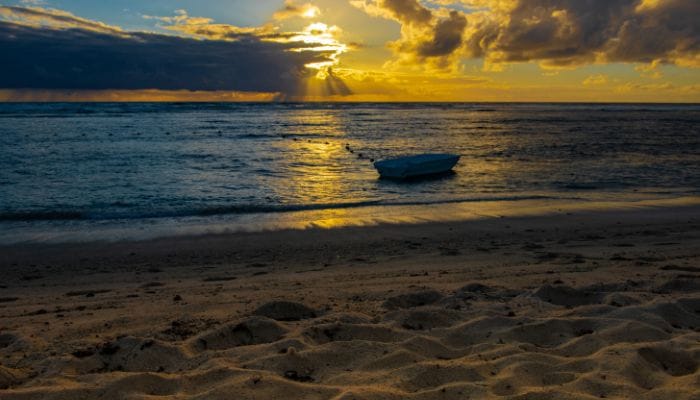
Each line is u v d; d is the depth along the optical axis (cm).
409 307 532
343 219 1370
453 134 5075
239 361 370
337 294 600
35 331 466
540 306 505
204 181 2084
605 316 465
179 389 322
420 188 1992
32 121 5966
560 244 1015
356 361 368
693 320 460
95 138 4044
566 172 2423
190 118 7525
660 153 3262
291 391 313
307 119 7950
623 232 1154
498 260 857
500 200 1691
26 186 1898
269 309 508
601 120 8469
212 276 802
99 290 714
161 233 1204
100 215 1420
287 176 2280
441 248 1004
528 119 8762
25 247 1074
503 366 355
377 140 4325
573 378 336
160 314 516
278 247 1061
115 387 319
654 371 346
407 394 307
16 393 309
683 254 855
